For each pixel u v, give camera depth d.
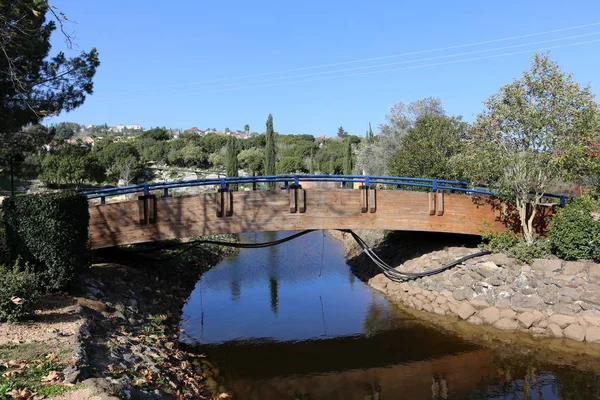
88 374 6.70
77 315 9.16
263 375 10.88
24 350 7.09
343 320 15.19
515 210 17.38
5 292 8.40
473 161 15.91
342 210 16.70
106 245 15.23
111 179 57.25
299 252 29.30
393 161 24.16
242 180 16.08
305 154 92.12
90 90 18.53
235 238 34.25
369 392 10.02
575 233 14.23
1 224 10.66
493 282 14.92
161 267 19.08
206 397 9.23
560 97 14.51
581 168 14.46
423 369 11.23
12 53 14.39
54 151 21.06
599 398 9.47
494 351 12.27
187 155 80.25
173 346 11.50
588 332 12.62
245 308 16.56
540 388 10.01
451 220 17.47
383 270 18.56
